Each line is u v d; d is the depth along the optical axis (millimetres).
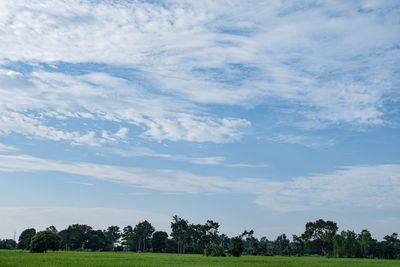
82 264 58125
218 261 82062
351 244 189000
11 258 67375
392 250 197500
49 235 117125
